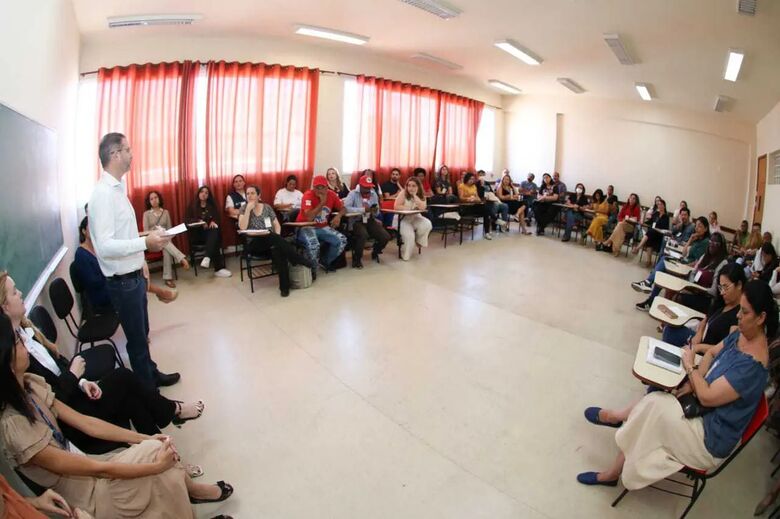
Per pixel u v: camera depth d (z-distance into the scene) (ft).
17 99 6.47
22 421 3.89
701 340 8.15
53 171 8.59
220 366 9.50
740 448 5.47
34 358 5.37
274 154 18.30
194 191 16.60
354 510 5.90
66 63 10.58
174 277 15.21
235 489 6.18
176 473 5.04
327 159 20.54
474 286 15.55
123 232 7.15
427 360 10.05
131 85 14.69
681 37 13.05
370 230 17.85
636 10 11.63
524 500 6.16
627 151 27.91
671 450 5.60
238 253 18.52
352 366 9.67
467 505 6.04
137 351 7.78
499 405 8.40
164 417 6.66
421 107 24.36
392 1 12.65
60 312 7.76
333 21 14.82
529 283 16.25
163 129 15.60
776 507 6.10
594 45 15.44
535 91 28.53
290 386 8.80
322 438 7.30
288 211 17.01
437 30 15.71
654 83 19.99
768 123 20.34
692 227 19.71
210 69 16.17
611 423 7.56
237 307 12.84
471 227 25.07
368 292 14.46
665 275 11.84
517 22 14.07
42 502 3.83
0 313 3.91
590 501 6.19
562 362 10.19
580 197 27.63
